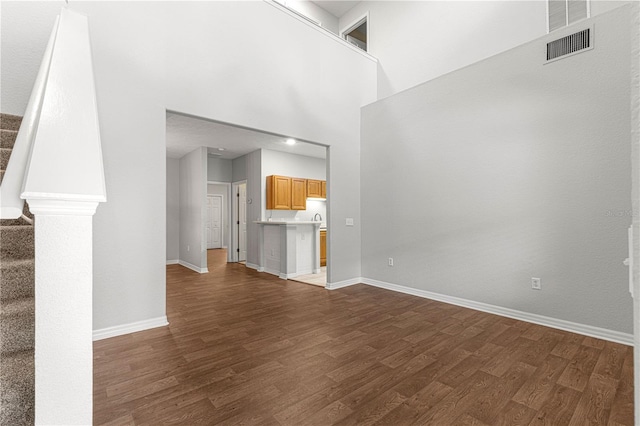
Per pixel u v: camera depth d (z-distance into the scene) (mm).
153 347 2479
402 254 4297
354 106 4855
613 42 2615
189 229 6582
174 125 4766
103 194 885
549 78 2959
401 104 4316
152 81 2902
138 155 2822
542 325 2971
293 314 3328
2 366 1226
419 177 4090
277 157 6621
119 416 1635
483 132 3439
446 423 1589
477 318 3188
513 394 1839
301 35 4141
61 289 846
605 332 2629
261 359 2281
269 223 5547
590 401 1768
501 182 3287
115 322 2709
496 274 3324
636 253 385
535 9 3701
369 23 5617
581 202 2768
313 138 4254
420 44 4809
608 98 2635
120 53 2732
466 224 3586
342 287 4582
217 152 6773
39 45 2385
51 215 836
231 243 7371
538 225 3023
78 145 914
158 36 2943
